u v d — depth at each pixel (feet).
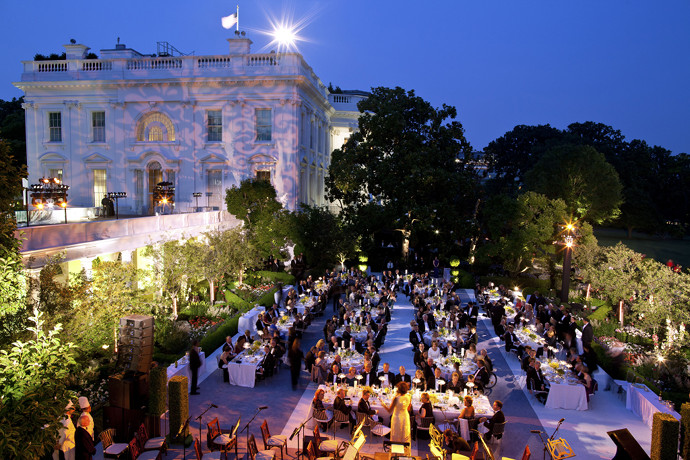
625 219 224.53
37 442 26.14
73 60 134.82
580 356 58.54
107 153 135.13
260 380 57.52
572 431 46.50
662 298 73.87
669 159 244.63
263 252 102.99
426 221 124.98
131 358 41.96
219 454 37.35
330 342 66.59
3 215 33.81
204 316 79.36
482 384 51.52
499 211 117.60
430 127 139.95
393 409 41.52
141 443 38.65
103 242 65.16
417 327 68.13
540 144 232.32
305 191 143.33
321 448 39.06
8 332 39.17
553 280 117.60
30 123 137.39
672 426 38.60
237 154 131.44
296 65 128.57
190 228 93.91
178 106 132.26
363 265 122.72
